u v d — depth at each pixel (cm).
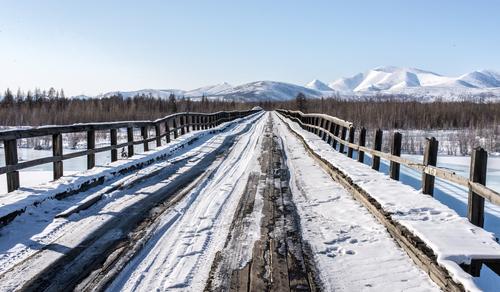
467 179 526
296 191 824
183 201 727
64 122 6906
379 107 7531
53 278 415
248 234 554
